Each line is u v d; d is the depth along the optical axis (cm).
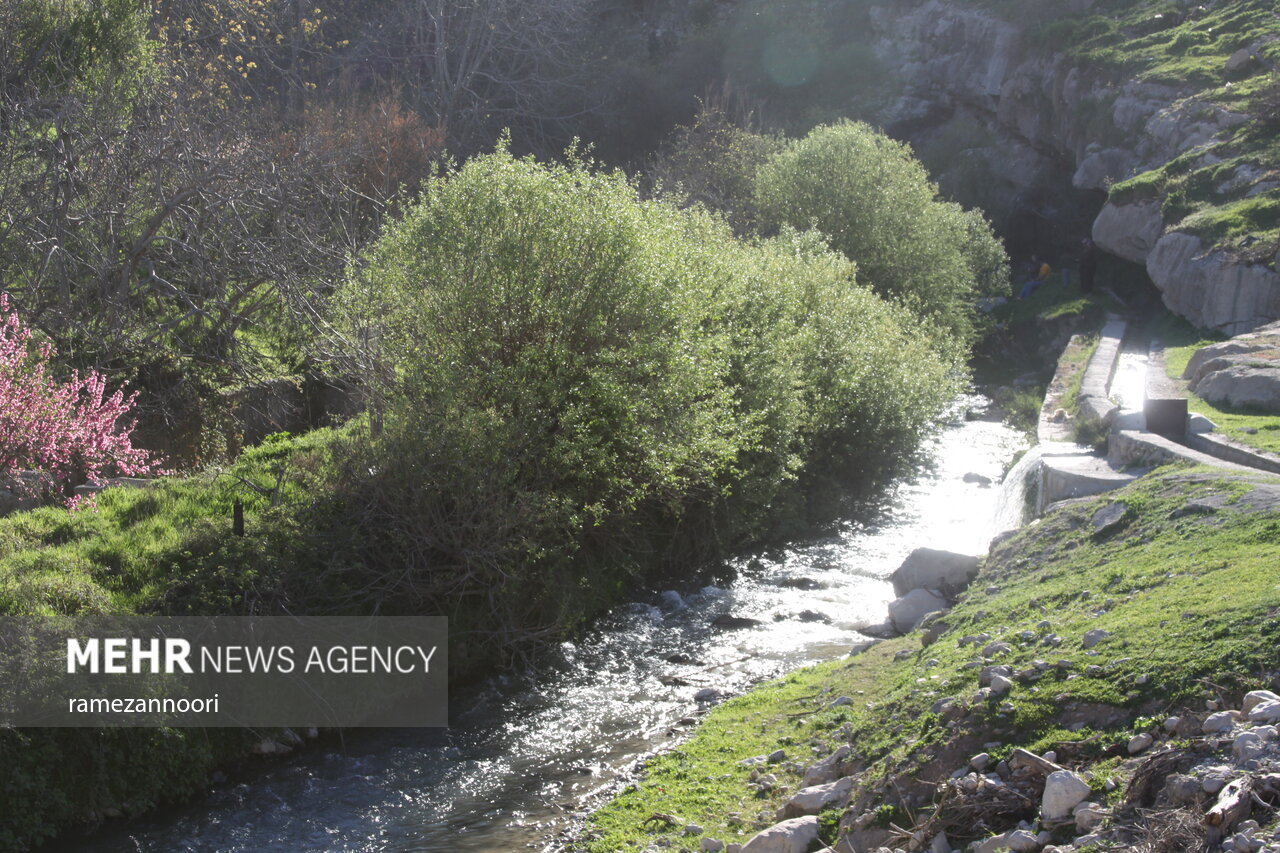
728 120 3988
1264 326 1744
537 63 4138
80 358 1362
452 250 1152
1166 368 1736
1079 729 562
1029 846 493
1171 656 582
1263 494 850
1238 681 537
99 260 1407
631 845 661
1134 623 644
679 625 1170
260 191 1534
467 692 1013
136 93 1861
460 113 3766
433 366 1129
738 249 1694
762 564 1398
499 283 1142
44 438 948
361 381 1234
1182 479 949
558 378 1150
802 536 1530
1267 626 569
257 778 847
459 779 835
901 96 4375
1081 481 1086
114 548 948
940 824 535
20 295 1387
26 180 1423
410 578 1027
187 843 751
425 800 803
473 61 4050
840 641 1089
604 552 1266
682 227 1482
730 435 1299
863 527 1576
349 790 825
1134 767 513
